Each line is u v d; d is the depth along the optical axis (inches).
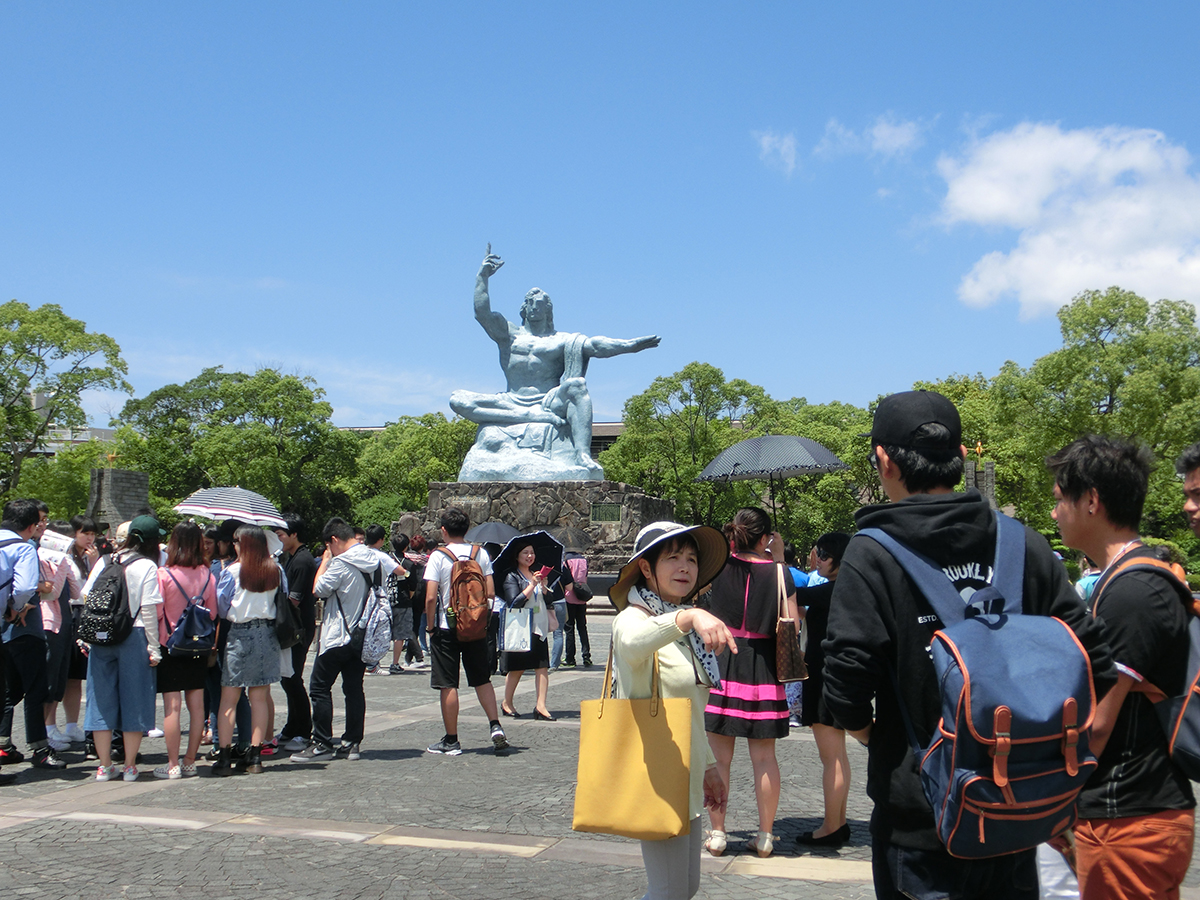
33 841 250.2
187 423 2388.0
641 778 142.3
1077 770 104.6
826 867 234.8
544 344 1441.9
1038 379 1701.5
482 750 382.3
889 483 132.7
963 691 103.7
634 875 223.9
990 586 115.1
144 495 1565.0
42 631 361.7
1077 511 143.6
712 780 166.7
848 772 256.2
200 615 337.4
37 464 2133.4
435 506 1376.7
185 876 221.1
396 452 2797.7
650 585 157.9
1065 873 153.6
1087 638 117.3
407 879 220.1
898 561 117.5
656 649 143.9
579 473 1373.0
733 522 265.1
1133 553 136.9
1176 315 1649.9
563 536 960.9
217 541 393.7
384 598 373.7
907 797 115.3
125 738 331.9
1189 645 130.3
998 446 1971.0
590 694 544.1
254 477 2251.5
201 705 345.7
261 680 341.7
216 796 304.5
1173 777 131.6
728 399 2223.2
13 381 2001.7
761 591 253.1
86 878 219.1
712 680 155.5
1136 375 1593.3
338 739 399.2
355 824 268.1
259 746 344.5
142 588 331.9
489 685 378.0
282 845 246.7
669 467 2253.9
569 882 218.5
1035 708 102.2
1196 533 167.8
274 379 2397.9
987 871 113.0
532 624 466.9
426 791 309.9
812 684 259.1
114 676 334.3
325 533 373.4
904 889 115.3
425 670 697.0
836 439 2130.9
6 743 348.8
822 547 281.1
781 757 379.2
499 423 1439.5
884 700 121.4
